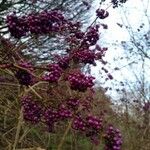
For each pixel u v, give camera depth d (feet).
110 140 7.72
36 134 23.59
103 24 12.90
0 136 20.71
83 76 7.77
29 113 9.50
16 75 8.32
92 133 8.36
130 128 28.45
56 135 24.97
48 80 8.02
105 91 27.58
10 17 7.89
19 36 7.99
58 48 28.37
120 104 29.48
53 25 8.11
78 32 10.49
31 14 8.00
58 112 9.00
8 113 22.30
